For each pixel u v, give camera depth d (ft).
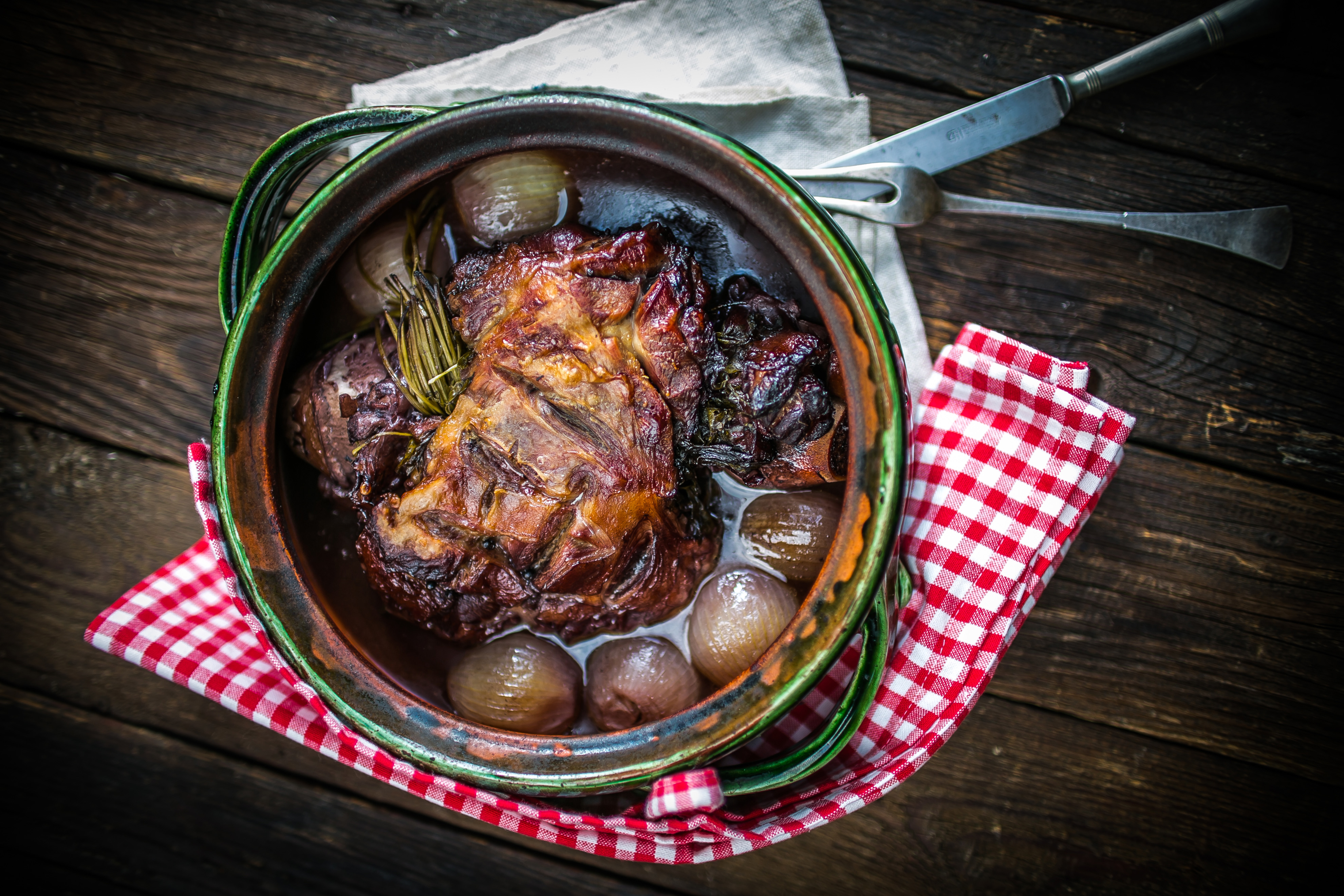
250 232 1.70
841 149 1.99
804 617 1.56
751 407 1.67
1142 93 1.99
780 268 1.71
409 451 1.70
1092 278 2.01
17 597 2.11
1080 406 1.82
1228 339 2.01
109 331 2.08
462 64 2.01
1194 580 2.03
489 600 1.72
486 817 1.78
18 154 2.05
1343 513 2.01
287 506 1.68
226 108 2.04
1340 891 2.02
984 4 2.00
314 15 2.03
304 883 2.15
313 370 1.73
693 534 1.72
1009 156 2.01
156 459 2.09
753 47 2.01
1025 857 2.07
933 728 1.79
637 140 1.60
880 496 1.54
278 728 1.82
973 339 1.90
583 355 1.65
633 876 2.12
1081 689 2.05
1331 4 1.96
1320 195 1.98
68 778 2.14
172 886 2.15
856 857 2.10
